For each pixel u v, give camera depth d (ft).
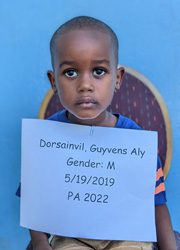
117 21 4.50
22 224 3.40
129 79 4.33
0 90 4.54
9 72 4.53
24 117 4.55
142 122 4.32
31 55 4.53
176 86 4.50
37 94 4.55
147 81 4.33
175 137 4.51
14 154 4.56
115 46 3.20
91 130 3.32
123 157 3.34
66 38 3.05
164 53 4.51
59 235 3.38
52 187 3.36
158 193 3.45
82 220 3.34
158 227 3.51
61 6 4.50
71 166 3.34
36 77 4.54
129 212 3.36
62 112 3.54
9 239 4.57
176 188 4.54
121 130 3.32
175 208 4.54
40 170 3.36
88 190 3.34
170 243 3.48
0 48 4.51
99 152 3.34
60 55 3.06
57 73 3.14
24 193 3.40
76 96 3.06
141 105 4.32
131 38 4.50
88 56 2.99
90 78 3.05
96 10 4.50
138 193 3.36
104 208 3.34
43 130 3.35
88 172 3.34
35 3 4.50
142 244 3.39
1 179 4.55
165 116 4.31
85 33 3.04
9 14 4.51
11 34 4.51
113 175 3.34
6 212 4.56
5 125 4.55
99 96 3.07
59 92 3.17
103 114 3.38
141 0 4.49
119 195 3.35
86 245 3.42
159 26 4.50
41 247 3.35
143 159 3.34
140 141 3.33
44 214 3.37
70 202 3.35
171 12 4.50
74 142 3.34
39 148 3.36
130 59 4.50
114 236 3.34
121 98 4.33
